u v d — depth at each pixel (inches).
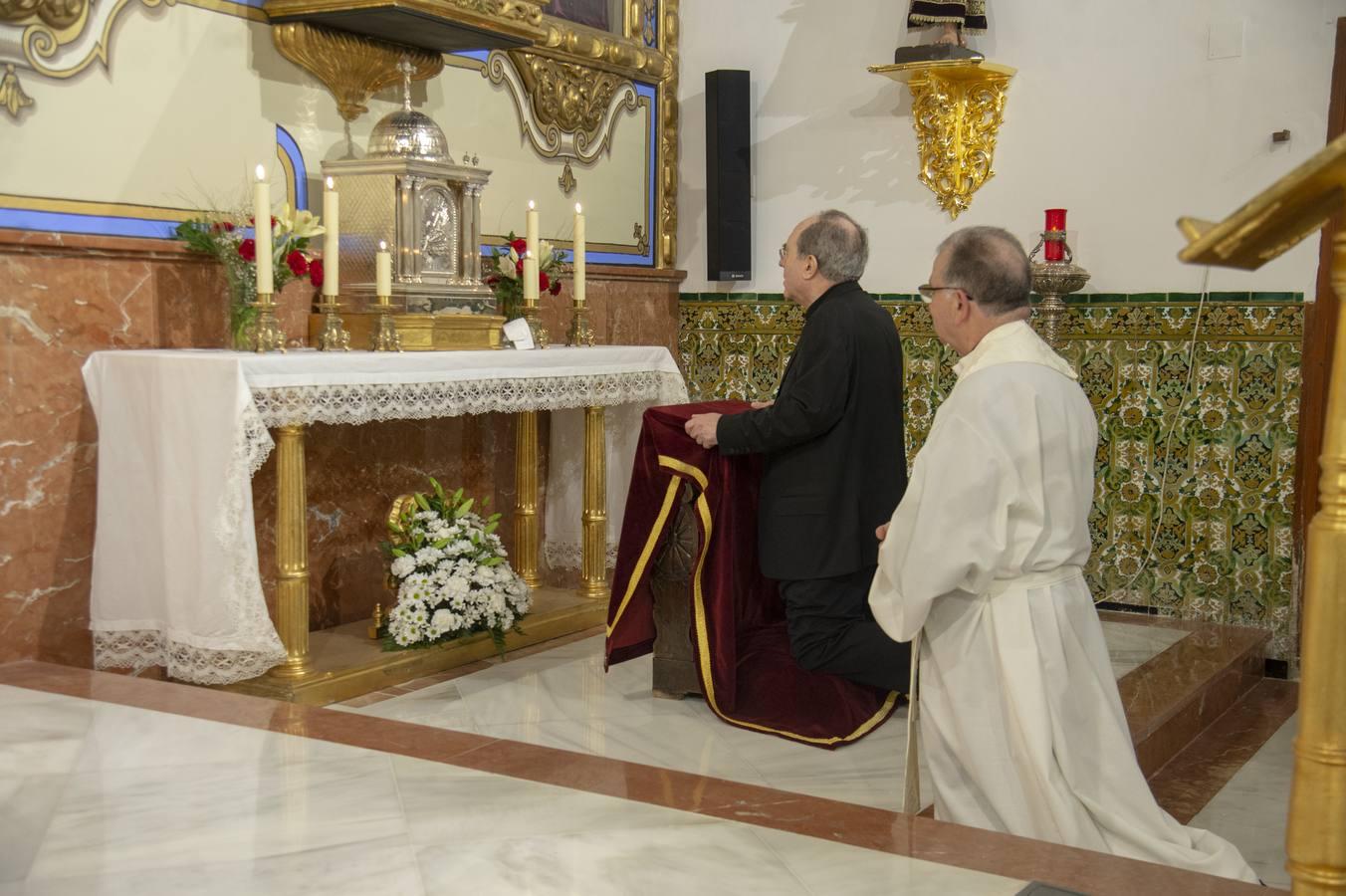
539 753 122.1
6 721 132.0
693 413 174.2
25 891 89.1
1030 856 97.0
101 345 172.7
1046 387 116.5
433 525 197.3
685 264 296.2
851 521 166.1
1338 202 50.6
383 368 177.0
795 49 279.3
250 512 157.3
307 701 171.6
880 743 162.1
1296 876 53.1
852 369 165.6
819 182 278.7
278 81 199.3
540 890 89.9
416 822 103.3
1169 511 242.2
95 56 171.9
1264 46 229.9
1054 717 112.7
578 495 239.5
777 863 95.3
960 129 259.4
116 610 169.2
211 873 92.6
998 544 113.9
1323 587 51.4
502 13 207.8
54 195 167.8
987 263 118.1
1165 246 241.1
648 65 280.1
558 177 260.2
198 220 185.3
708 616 170.1
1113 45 243.9
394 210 199.6
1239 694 211.8
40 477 166.2
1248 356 233.9
